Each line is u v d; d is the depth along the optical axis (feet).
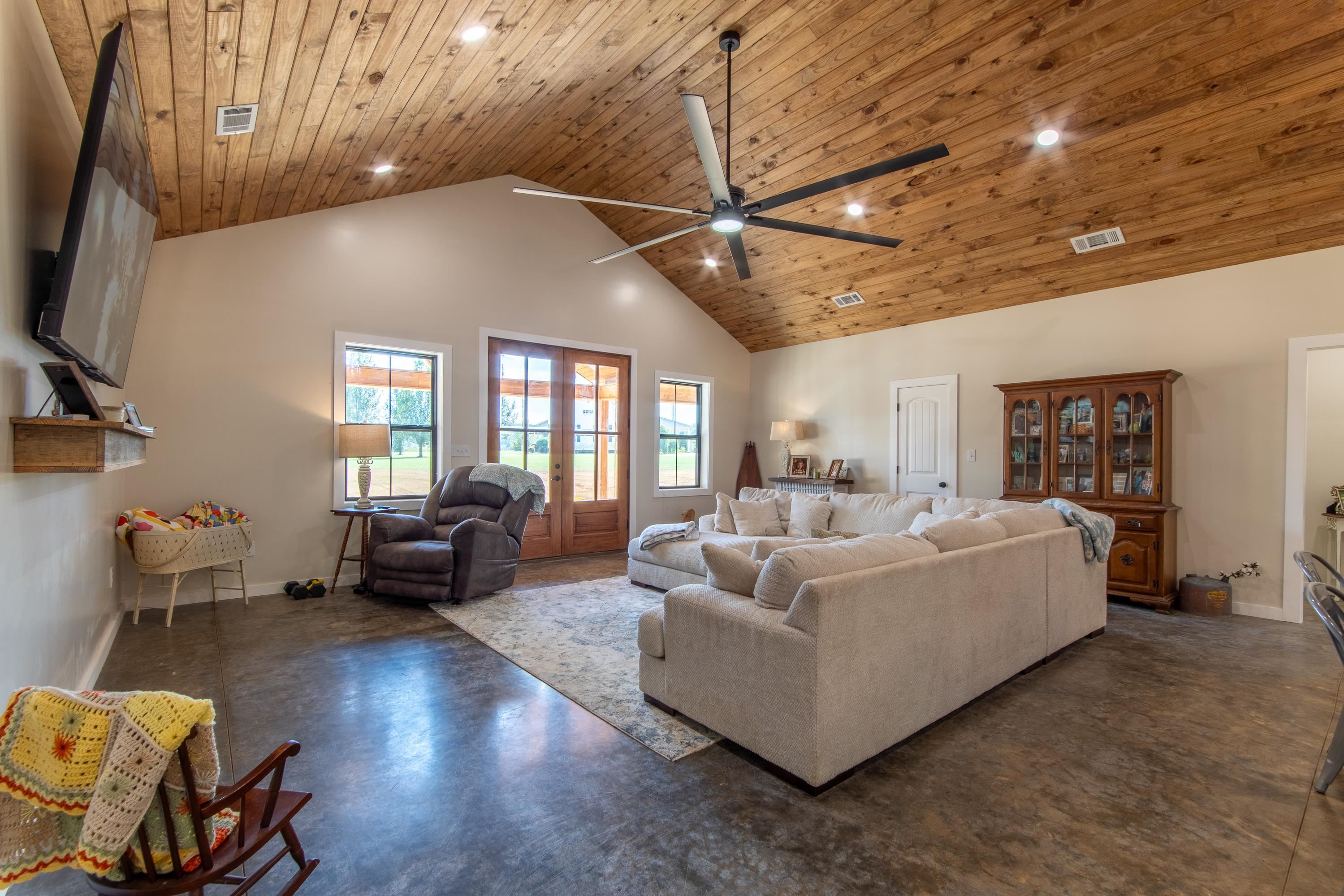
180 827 3.51
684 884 5.10
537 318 19.38
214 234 14.12
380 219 16.40
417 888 5.04
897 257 17.29
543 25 9.78
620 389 21.66
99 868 3.07
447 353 17.44
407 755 7.20
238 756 7.12
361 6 7.73
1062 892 5.02
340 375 15.69
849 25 10.93
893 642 7.22
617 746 7.47
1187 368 14.79
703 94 13.03
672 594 8.16
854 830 5.84
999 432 18.13
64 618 7.30
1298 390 13.33
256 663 10.10
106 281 6.65
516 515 15.47
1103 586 12.29
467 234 17.90
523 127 14.42
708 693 7.58
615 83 12.94
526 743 7.53
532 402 19.40
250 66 8.34
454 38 9.30
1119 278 15.58
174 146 9.85
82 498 8.41
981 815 6.11
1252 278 13.94
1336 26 9.20
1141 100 11.03
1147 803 6.34
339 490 15.66
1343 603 6.62
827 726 6.40
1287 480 13.46
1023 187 13.70
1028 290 16.96
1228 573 14.19
